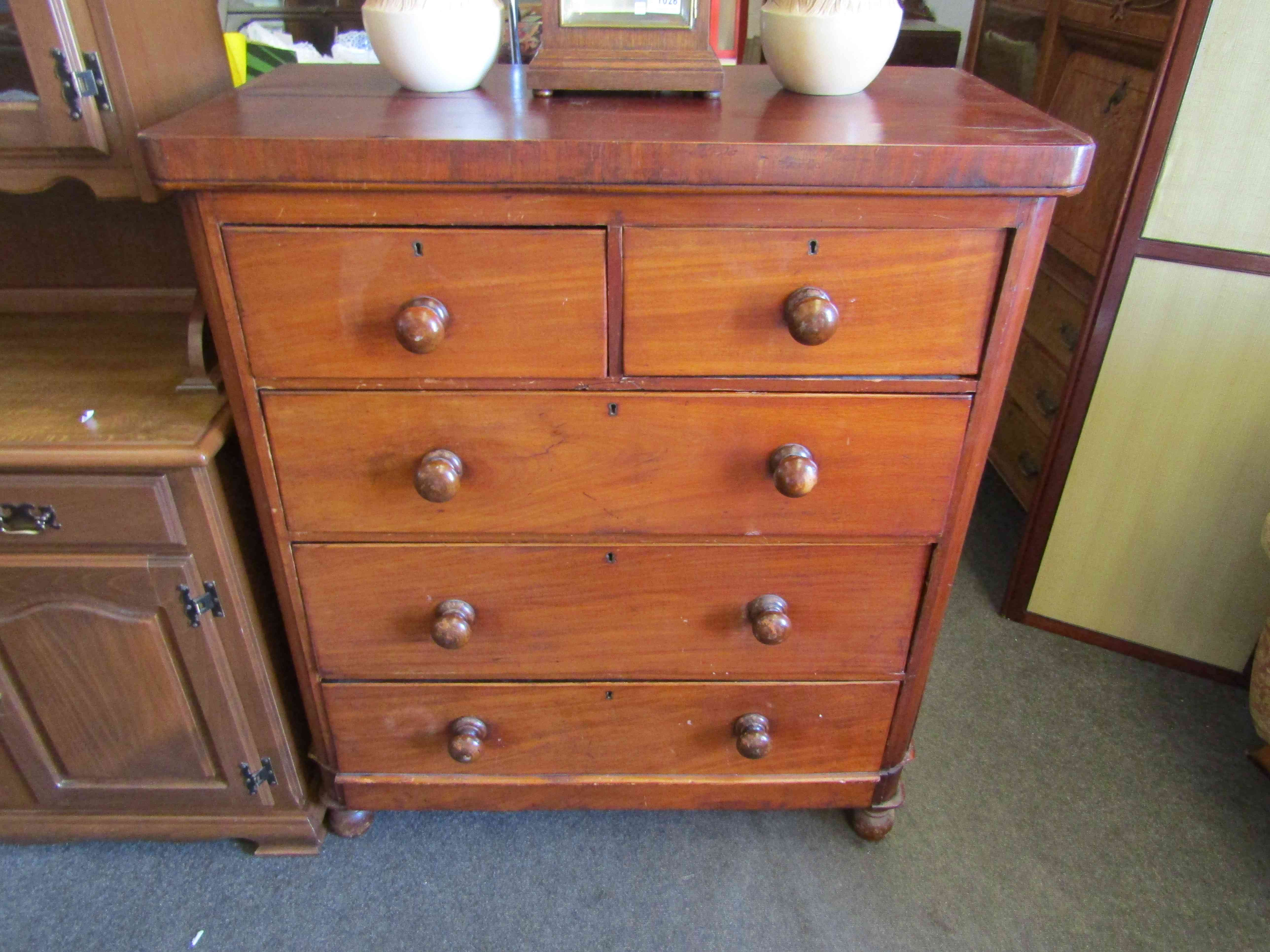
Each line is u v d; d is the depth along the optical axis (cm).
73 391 99
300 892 119
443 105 89
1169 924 116
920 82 107
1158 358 136
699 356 86
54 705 107
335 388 88
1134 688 153
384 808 119
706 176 75
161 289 122
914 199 79
